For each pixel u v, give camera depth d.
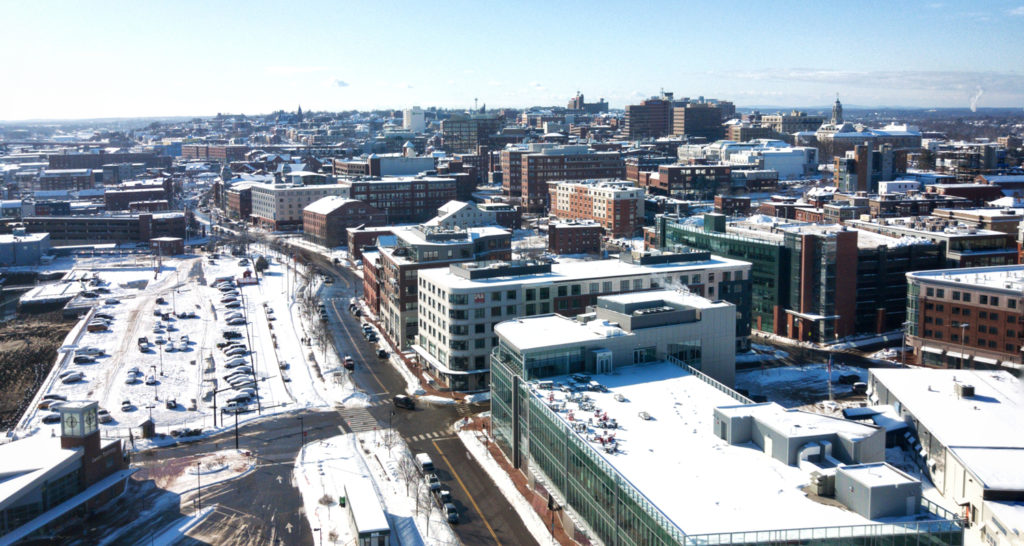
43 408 177.25
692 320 151.88
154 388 189.38
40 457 124.94
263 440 156.38
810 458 105.06
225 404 177.50
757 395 176.62
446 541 117.50
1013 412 141.62
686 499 96.62
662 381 138.12
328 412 171.75
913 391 153.12
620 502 102.06
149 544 117.50
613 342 144.50
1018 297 180.50
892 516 91.94
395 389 186.38
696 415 123.50
